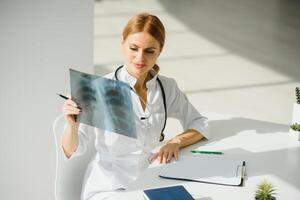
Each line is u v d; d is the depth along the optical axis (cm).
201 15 755
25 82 217
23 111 221
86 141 198
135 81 201
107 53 575
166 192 160
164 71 517
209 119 231
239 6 817
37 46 214
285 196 166
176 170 182
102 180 195
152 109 206
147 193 160
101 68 527
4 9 205
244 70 523
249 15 757
